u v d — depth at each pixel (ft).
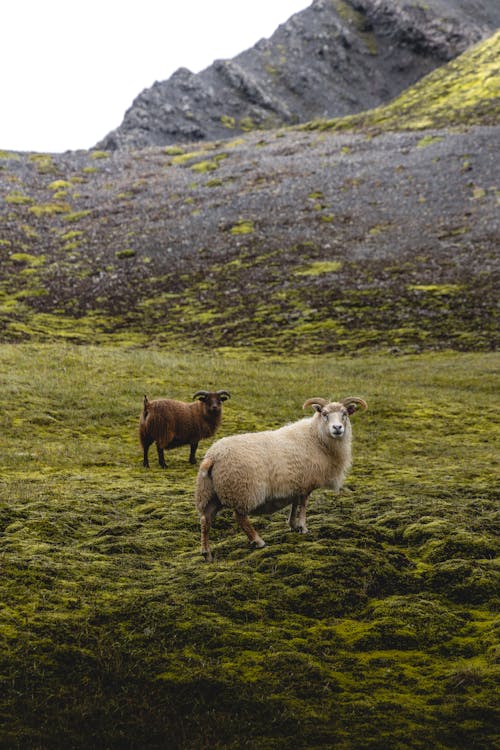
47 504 42.29
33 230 279.49
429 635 26.20
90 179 347.77
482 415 87.61
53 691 21.71
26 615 25.99
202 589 29.07
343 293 191.01
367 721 20.95
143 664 23.38
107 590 29.32
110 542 36.24
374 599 29.35
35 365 100.58
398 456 65.26
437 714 21.27
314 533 35.86
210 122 588.91
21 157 378.73
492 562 32.37
